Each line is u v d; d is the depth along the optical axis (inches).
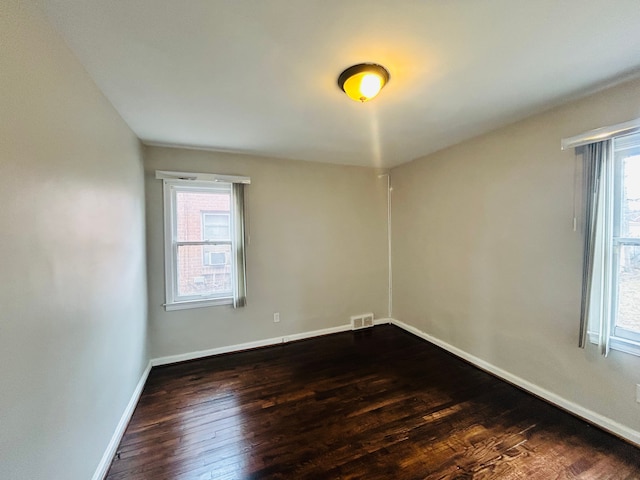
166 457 72.7
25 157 42.8
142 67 64.6
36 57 45.7
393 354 133.4
